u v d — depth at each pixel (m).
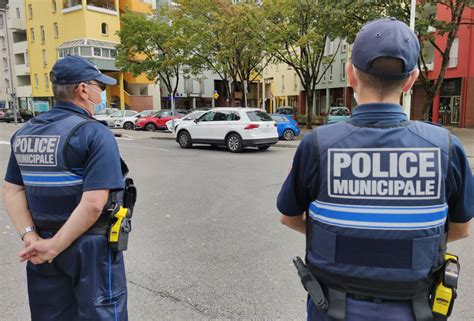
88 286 1.99
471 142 16.64
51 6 40.88
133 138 20.55
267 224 5.48
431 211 1.37
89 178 1.95
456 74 25.66
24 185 2.09
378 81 1.45
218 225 5.44
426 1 16.83
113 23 39.94
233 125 14.35
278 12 20.80
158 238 4.89
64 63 2.08
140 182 8.62
